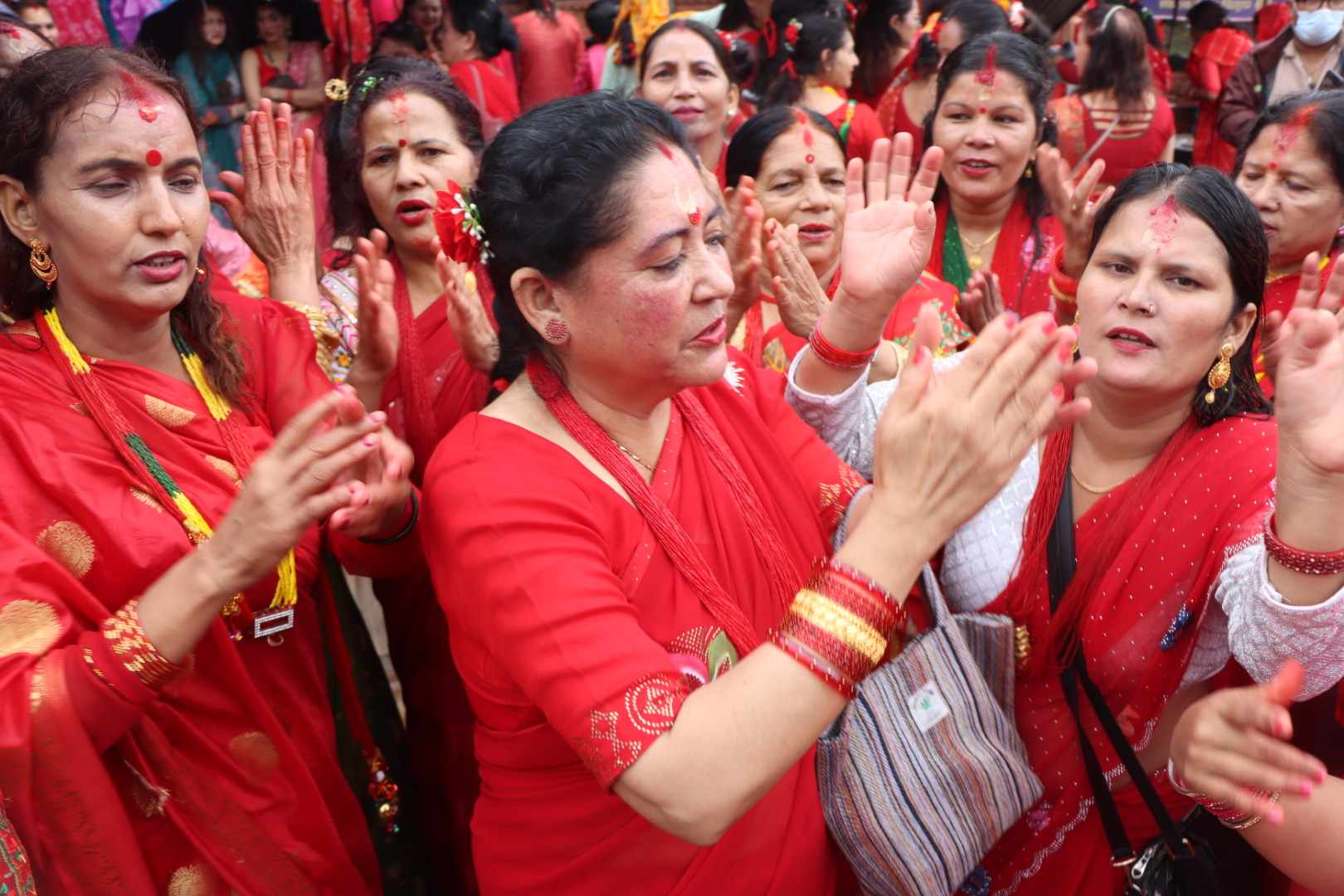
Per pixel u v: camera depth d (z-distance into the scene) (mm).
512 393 1601
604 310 1434
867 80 5219
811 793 1622
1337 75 5574
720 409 1690
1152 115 4762
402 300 2590
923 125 4211
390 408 2525
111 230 1640
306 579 1924
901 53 5141
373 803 2312
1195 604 1694
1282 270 2801
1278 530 1440
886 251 1827
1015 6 4602
